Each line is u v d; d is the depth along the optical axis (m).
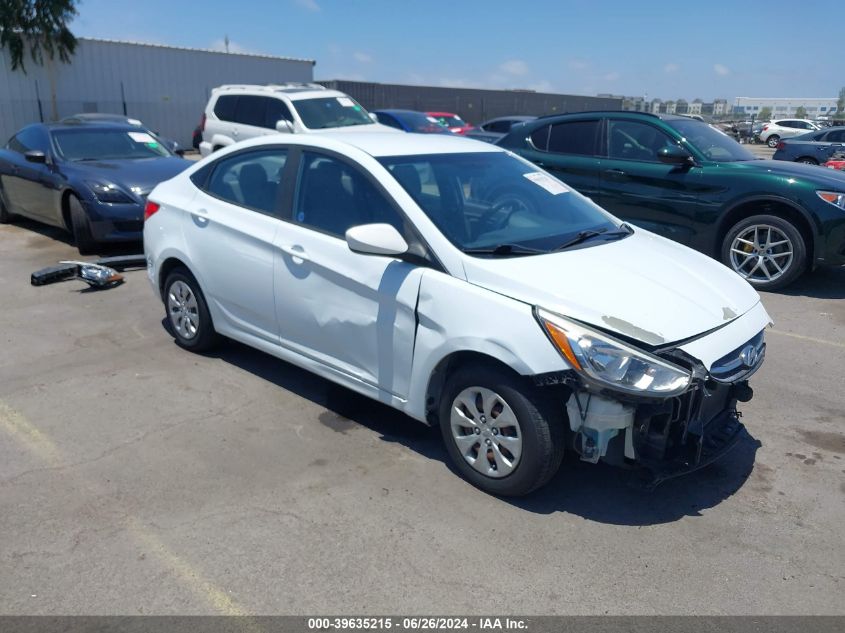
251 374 4.93
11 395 4.56
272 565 2.96
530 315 3.17
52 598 2.75
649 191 7.76
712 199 7.30
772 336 5.86
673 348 3.14
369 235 3.48
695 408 3.29
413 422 4.27
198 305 5.03
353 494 3.49
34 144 9.41
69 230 8.75
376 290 3.71
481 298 3.32
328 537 3.15
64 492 3.47
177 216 5.03
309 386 4.75
